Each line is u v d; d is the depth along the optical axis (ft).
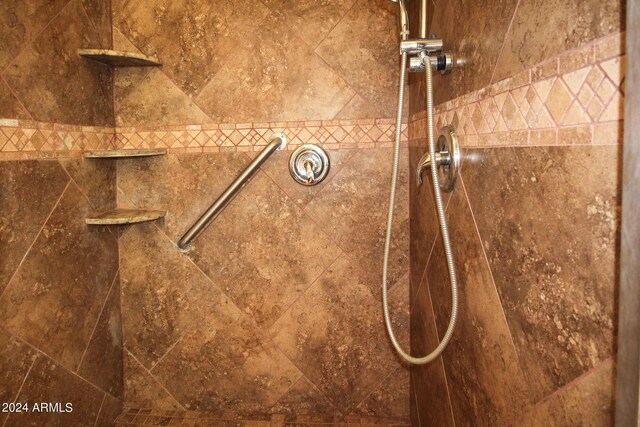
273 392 5.05
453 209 3.04
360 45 4.70
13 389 3.41
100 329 4.63
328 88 4.75
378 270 4.89
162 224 4.96
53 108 3.92
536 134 1.79
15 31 3.49
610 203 1.32
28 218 3.60
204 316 5.02
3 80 3.35
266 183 4.86
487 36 2.35
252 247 4.93
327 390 5.02
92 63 4.51
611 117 1.31
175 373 5.09
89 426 4.40
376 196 4.83
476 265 2.58
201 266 4.98
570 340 1.57
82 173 4.34
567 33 1.55
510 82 2.04
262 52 4.75
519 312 2.00
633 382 1.14
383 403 5.00
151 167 4.93
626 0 1.17
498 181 2.21
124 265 5.03
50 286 3.86
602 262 1.36
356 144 4.78
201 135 4.86
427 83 2.86
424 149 3.90
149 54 4.82
